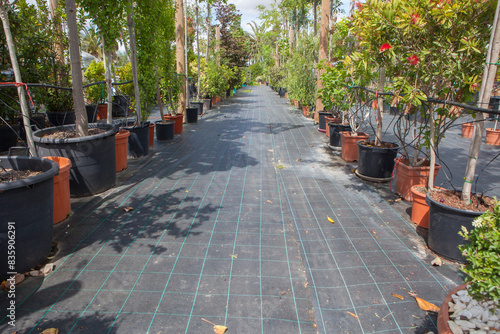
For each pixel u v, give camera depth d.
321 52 9.72
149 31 7.05
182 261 2.94
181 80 10.12
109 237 3.36
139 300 2.43
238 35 22.34
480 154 6.79
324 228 3.59
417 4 2.96
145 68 7.26
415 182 4.21
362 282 2.65
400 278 2.70
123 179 5.18
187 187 4.84
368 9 3.22
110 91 5.82
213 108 15.93
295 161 6.32
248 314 2.30
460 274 2.73
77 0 5.17
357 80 5.86
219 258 2.99
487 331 1.66
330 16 9.52
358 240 3.33
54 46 9.08
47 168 3.10
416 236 3.41
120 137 5.42
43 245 2.85
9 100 6.98
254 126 10.40
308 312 2.33
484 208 2.81
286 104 17.55
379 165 4.97
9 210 2.48
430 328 2.16
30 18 7.75
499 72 2.93
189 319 2.25
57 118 9.38
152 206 4.14
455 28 2.97
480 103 2.77
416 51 3.17
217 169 5.77
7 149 7.03
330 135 7.24
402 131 9.23
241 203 4.26
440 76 3.20
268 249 3.15
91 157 4.27
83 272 2.77
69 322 2.21
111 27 5.39
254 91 30.27
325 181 5.14
